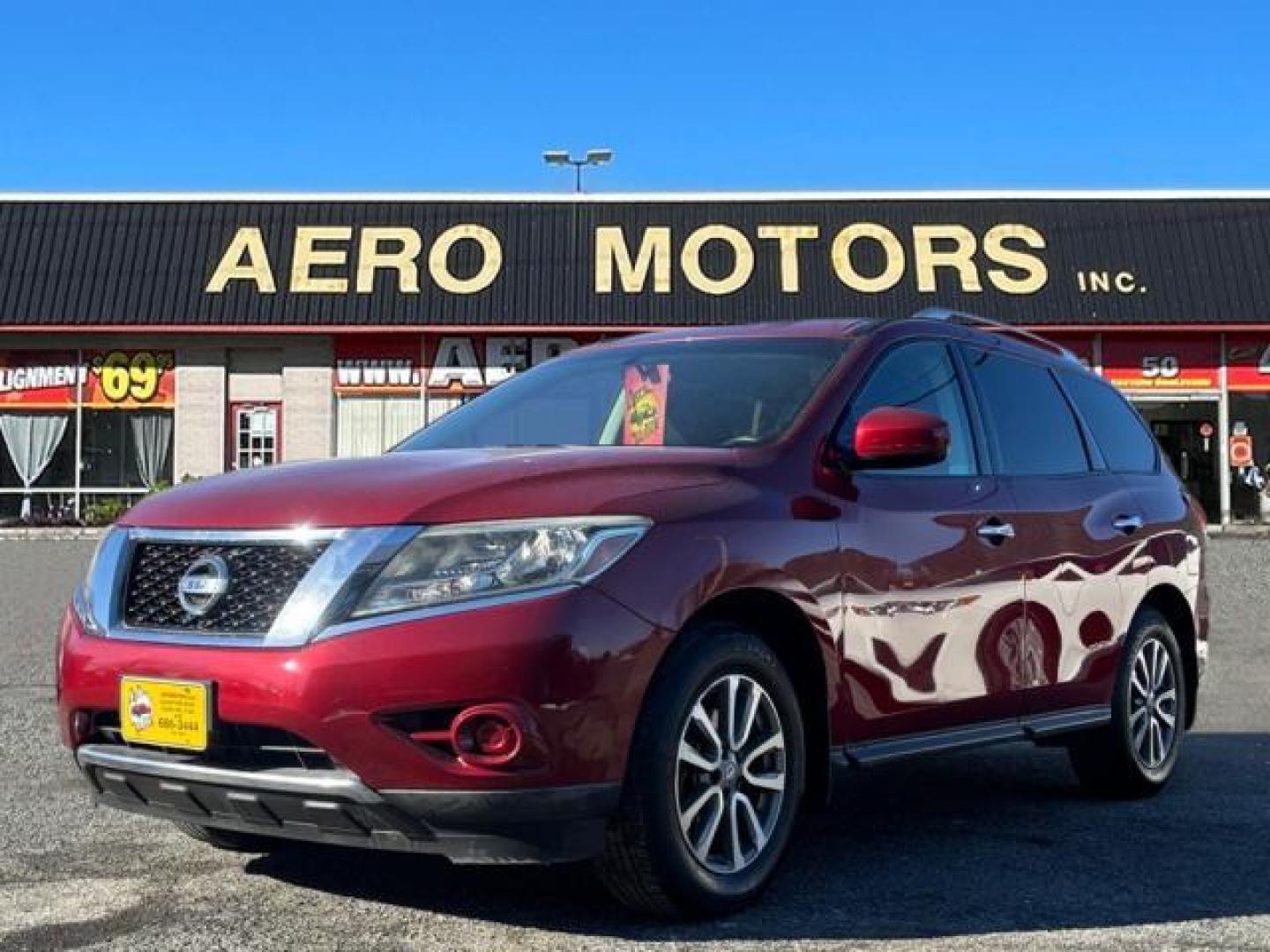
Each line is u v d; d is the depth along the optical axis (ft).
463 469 12.60
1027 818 17.75
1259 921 13.07
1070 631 17.24
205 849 15.49
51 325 81.00
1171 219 85.20
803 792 13.85
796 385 15.20
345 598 11.66
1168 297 81.56
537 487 12.23
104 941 12.21
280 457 83.82
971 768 21.45
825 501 14.02
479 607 11.53
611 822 12.00
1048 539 16.90
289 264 83.71
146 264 83.66
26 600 43.93
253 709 11.61
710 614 12.99
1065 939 12.45
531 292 82.74
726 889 12.71
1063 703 17.24
